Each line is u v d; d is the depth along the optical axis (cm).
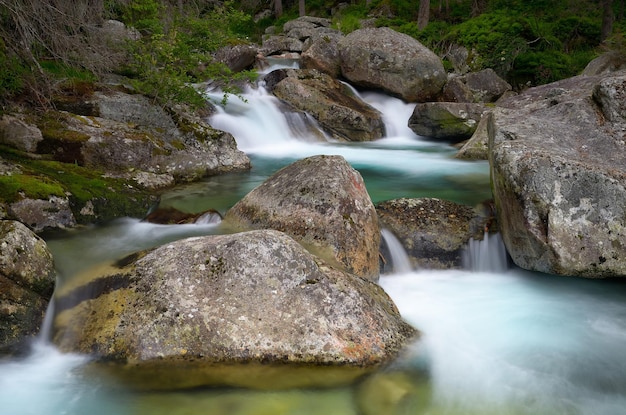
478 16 2392
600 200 522
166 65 888
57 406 336
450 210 651
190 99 929
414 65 1516
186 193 733
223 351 366
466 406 353
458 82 1564
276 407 332
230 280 398
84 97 812
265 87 1453
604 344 440
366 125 1319
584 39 2100
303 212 512
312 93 1361
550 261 528
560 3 2300
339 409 334
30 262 408
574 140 632
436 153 1157
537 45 2039
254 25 3378
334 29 2652
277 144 1177
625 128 631
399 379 367
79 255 486
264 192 564
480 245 597
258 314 382
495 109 786
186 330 373
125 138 757
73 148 710
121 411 331
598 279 534
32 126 691
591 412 354
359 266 496
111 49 905
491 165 659
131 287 407
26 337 387
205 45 954
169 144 816
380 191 775
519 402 362
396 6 2842
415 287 545
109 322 388
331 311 390
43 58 828
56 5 754
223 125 1105
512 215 558
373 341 384
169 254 424
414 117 1367
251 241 419
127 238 545
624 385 386
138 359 363
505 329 460
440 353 410
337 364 368
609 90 664
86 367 366
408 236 601
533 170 538
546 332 456
